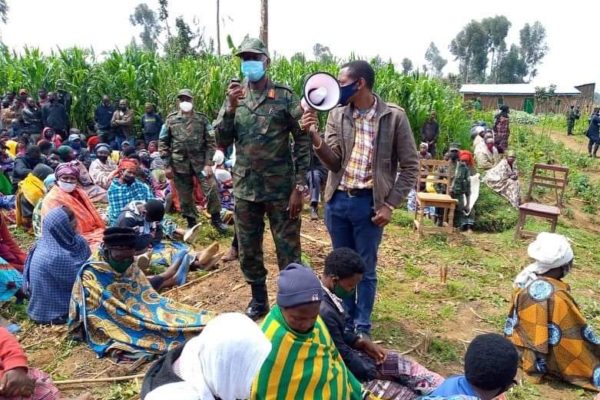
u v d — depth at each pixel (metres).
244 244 4.50
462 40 85.62
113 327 4.24
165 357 2.17
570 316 4.00
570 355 3.98
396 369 3.37
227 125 4.29
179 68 14.49
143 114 12.94
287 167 4.35
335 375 2.56
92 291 4.24
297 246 4.54
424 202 8.05
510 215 9.48
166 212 8.42
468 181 8.73
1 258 5.02
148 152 10.56
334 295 3.11
